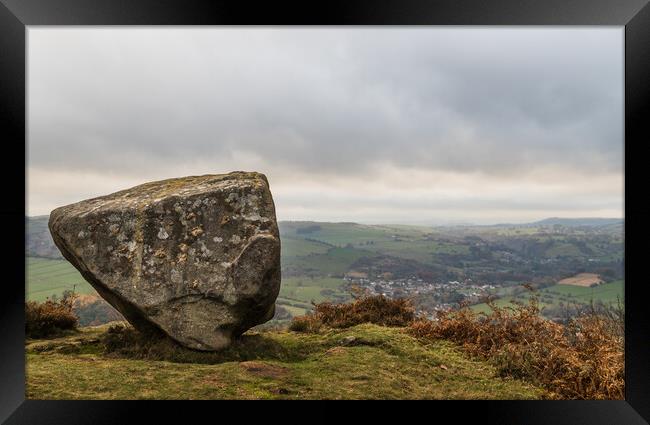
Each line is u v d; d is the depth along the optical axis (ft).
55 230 22.34
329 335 27.12
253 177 24.41
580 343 23.15
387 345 24.44
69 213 22.72
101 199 24.20
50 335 24.88
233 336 22.62
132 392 17.70
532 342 23.36
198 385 18.52
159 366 20.21
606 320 24.71
